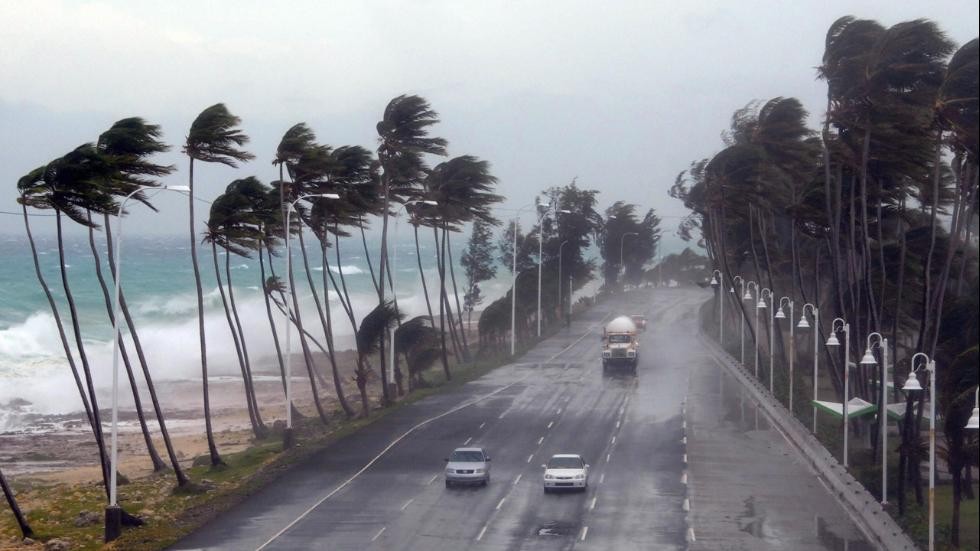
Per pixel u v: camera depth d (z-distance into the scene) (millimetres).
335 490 43719
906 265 56500
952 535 31781
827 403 51062
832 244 63375
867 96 50688
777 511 38812
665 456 50031
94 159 43438
